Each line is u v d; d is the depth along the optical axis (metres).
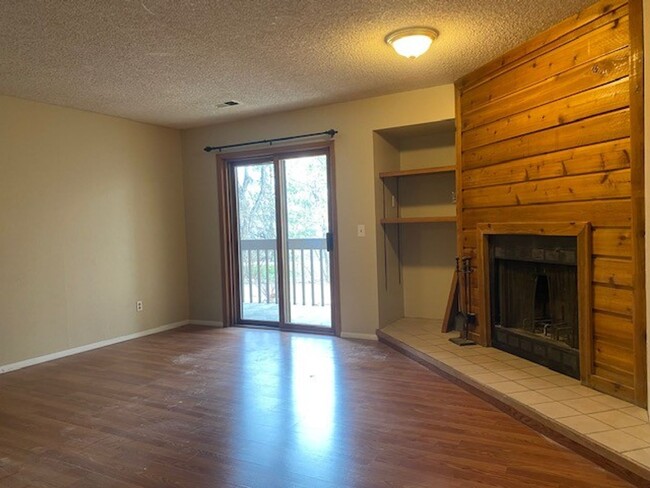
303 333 5.04
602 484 2.04
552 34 2.97
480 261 3.77
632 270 2.51
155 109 4.70
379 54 3.36
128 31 2.86
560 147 2.95
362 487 2.08
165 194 5.53
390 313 4.88
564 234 2.90
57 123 4.45
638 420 2.38
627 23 2.49
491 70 3.55
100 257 4.81
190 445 2.53
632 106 2.46
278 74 3.74
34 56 3.21
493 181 3.60
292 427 2.72
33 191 4.24
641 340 2.47
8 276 4.04
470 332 4.01
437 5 2.64
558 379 3.01
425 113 4.28
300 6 2.60
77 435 2.70
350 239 4.73
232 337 4.98
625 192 2.54
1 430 2.79
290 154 5.07
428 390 3.22
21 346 4.12
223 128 5.39
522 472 2.15
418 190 5.03
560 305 3.15
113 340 4.91
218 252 5.55
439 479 2.12
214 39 3.02
